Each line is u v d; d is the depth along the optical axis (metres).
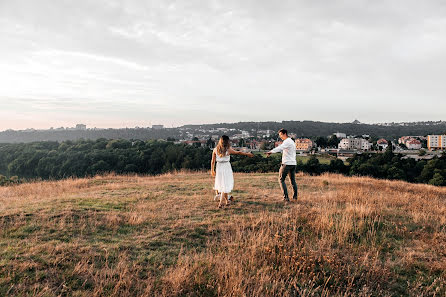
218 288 3.21
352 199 7.72
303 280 3.61
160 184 10.56
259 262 3.99
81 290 3.12
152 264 3.82
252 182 11.31
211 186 9.99
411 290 3.48
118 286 3.17
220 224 5.33
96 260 3.79
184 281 3.39
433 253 4.51
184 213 6.03
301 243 4.62
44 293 2.97
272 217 5.71
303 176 14.71
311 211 6.22
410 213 6.70
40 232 4.59
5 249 3.92
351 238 4.99
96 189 9.59
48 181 13.40
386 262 4.15
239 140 125.12
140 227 5.14
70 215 5.51
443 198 9.48
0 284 3.07
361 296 3.35
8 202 7.15
